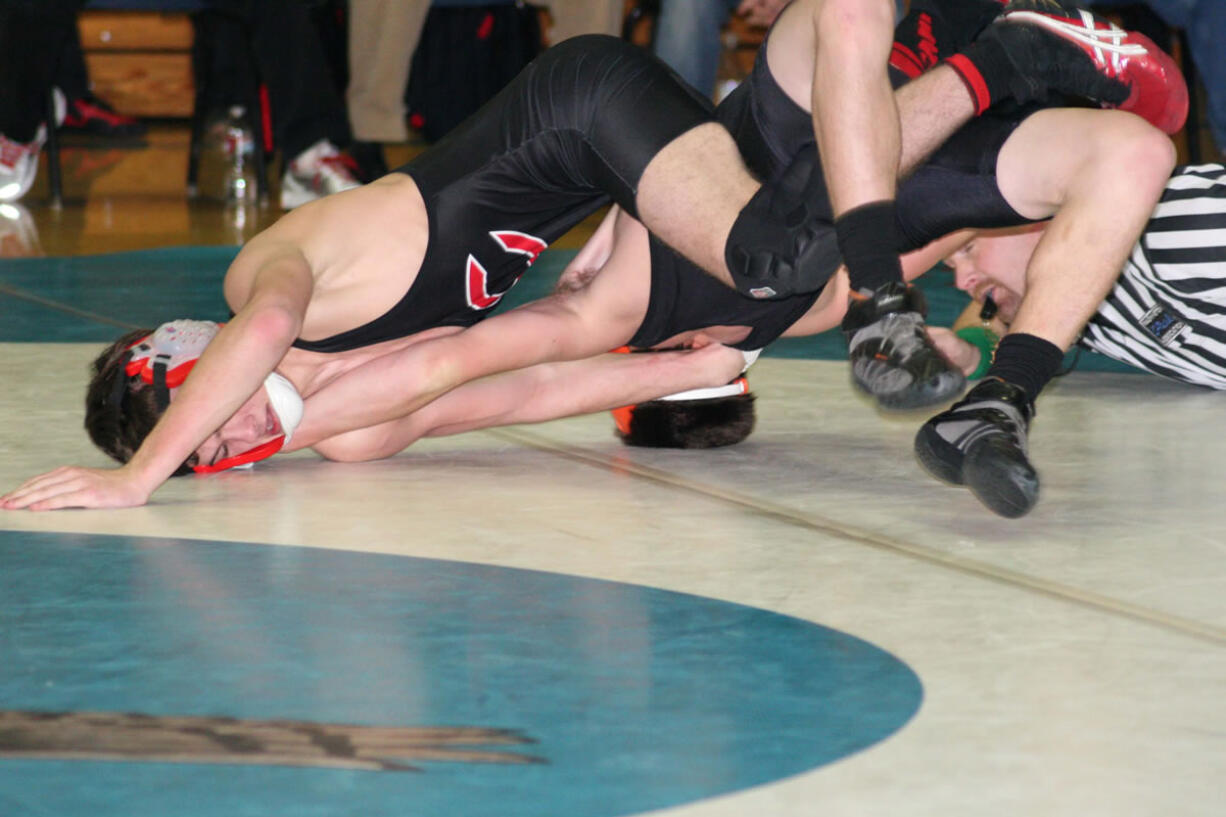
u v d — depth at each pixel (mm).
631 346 5297
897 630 3422
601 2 13336
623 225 5098
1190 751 2750
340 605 3623
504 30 15172
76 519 4473
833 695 3027
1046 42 4543
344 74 15492
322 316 4832
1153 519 4414
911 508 4605
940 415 4254
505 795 2578
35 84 14375
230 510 4602
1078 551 4086
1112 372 7129
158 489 4910
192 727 2871
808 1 4430
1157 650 3275
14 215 13977
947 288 9789
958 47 4879
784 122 4469
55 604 3629
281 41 13719
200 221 13570
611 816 2500
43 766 2695
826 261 4281
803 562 3998
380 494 4840
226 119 16547
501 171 4875
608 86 4668
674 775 2656
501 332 4992
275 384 4758
